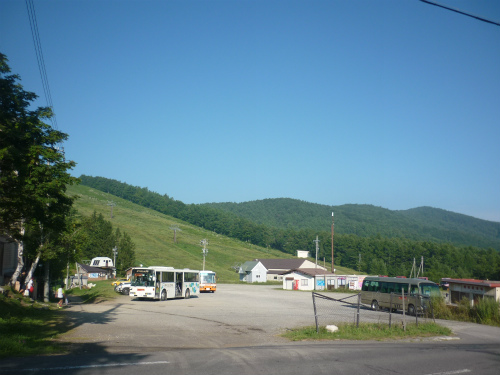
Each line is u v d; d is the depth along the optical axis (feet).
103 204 608.60
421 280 92.79
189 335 50.57
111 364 30.14
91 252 304.09
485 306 73.72
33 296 100.48
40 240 95.61
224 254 453.17
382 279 101.45
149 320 67.46
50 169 46.93
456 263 413.18
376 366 31.22
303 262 363.76
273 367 30.07
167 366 29.73
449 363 32.99
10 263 110.93
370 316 80.43
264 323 65.26
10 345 35.60
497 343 47.96
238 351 37.14
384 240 481.46
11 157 41.34
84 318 67.21
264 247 621.31
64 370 27.68
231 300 128.06
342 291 198.18
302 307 104.78
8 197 42.98
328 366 30.81
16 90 47.60
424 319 69.31
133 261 309.01
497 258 397.39
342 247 504.02
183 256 397.19
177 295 131.54
